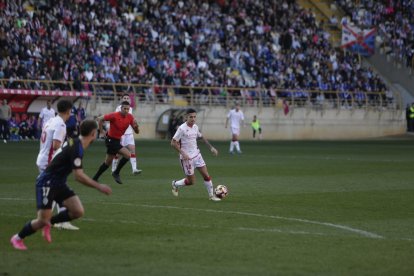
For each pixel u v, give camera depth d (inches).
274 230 1057.5
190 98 4507.9
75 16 4335.6
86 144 898.1
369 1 5718.5
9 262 824.9
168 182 1745.8
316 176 1940.2
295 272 794.2
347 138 5059.1
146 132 4352.9
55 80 3991.1
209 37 4845.0
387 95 5270.7
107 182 1740.9
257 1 5285.4
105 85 4180.6
